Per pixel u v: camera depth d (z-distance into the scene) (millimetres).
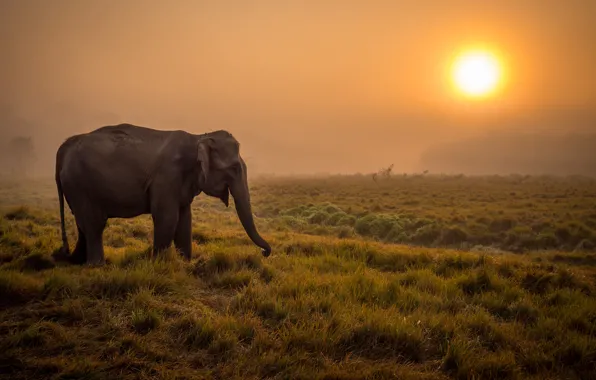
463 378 5191
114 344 5266
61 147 9000
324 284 7750
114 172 8672
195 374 4848
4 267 8078
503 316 7359
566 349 5855
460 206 35625
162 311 6199
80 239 9125
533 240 20969
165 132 9133
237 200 9031
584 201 37375
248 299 6773
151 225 15406
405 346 5695
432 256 11047
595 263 15445
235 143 9227
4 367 4699
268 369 5004
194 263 8695
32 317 5785
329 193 51625
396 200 40750
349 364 5215
